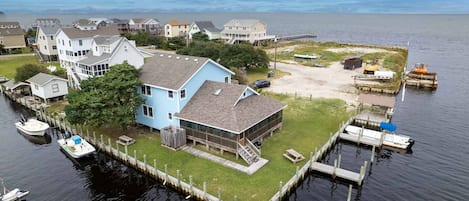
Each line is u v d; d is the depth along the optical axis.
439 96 47.22
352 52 86.56
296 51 89.69
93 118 27.28
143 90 30.48
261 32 111.12
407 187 22.95
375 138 30.48
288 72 61.34
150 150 26.77
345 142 30.91
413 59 80.50
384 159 27.52
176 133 26.27
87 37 60.81
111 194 22.45
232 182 21.62
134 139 29.14
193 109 27.48
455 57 83.38
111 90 28.11
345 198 21.88
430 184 23.30
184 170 23.34
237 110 26.09
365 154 28.62
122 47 43.72
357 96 44.34
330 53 85.00
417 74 55.84
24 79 45.84
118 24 120.25
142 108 31.14
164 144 27.45
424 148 29.47
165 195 22.27
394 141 29.55
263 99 29.88
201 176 22.45
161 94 28.70
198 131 26.64
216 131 25.36
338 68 65.94
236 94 27.53
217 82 30.09
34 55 77.50
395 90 47.81
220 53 59.56
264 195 20.16
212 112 26.39
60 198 21.78
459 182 23.48
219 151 26.08
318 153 25.78
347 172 23.61
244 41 105.25
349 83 52.38
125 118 27.95
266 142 28.36
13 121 37.78
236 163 24.19
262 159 24.91
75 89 46.97
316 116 35.69
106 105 28.22
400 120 36.94
